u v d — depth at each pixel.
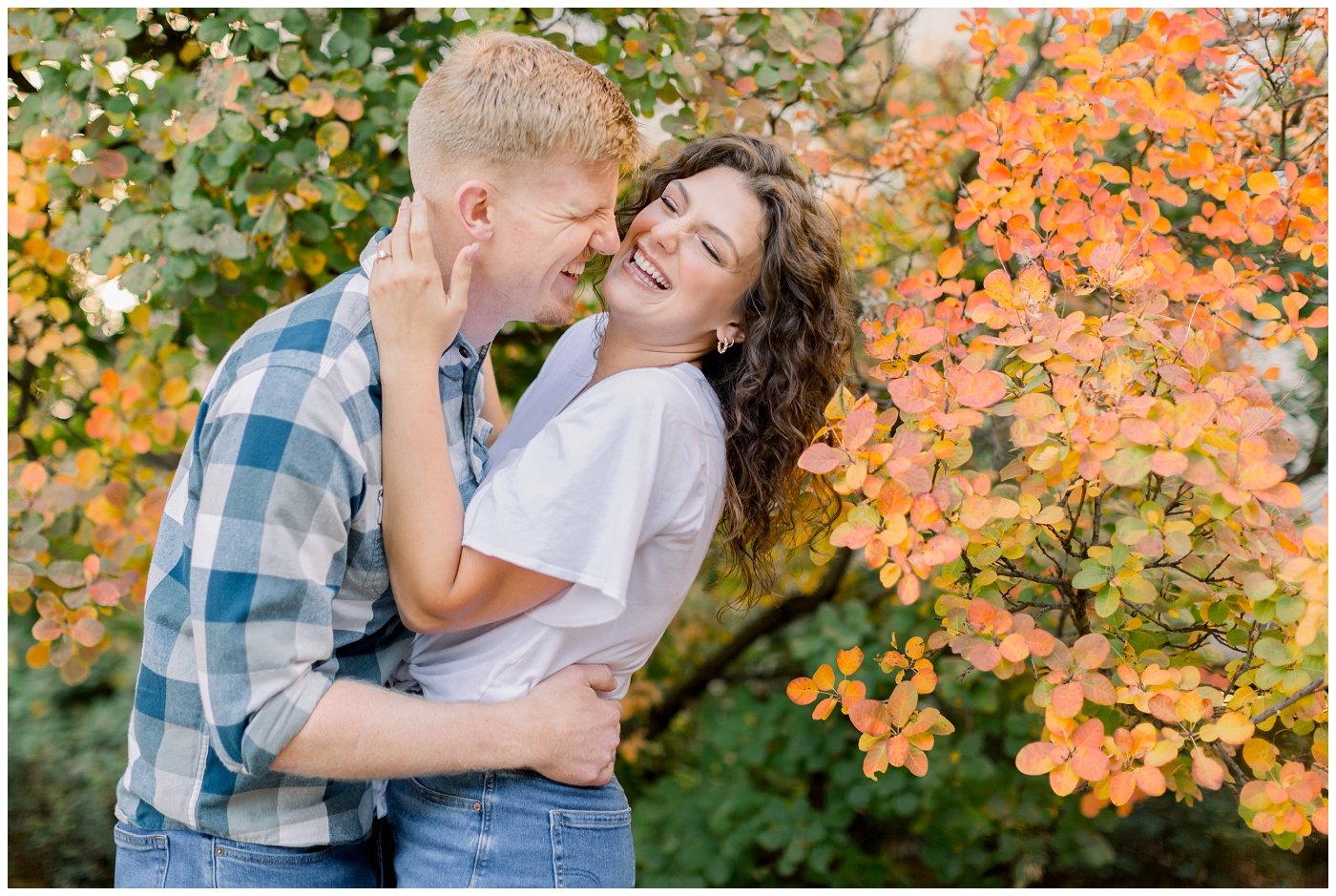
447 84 1.35
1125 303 1.65
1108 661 1.56
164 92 2.26
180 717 1.34
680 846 3.43
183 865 1.36
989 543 1.50
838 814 3.26
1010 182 1.77
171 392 2.53
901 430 1.44
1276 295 2.05
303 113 2.31
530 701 1.37
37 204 2.40
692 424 1.42
